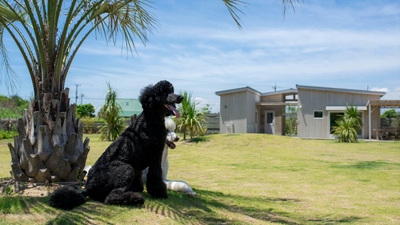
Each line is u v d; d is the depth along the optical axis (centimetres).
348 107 2202
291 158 1127
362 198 546
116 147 407
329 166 930
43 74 471
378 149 1467
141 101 413
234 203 480
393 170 854
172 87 419
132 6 553
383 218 433
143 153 405
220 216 397
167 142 492
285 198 541
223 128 2550
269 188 623
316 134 2397
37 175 457
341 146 1625
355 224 405
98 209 355
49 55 473
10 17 495
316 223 407
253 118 2559
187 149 1433
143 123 413
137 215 350
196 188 605
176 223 347
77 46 509
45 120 465
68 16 470
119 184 383
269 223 393
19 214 328
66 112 481
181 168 895
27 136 469
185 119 1639
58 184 459
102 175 389
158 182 418
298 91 2445
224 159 1098
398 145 1692
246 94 2439
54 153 459
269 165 954
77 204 360
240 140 1577
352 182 688
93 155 1105
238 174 791
